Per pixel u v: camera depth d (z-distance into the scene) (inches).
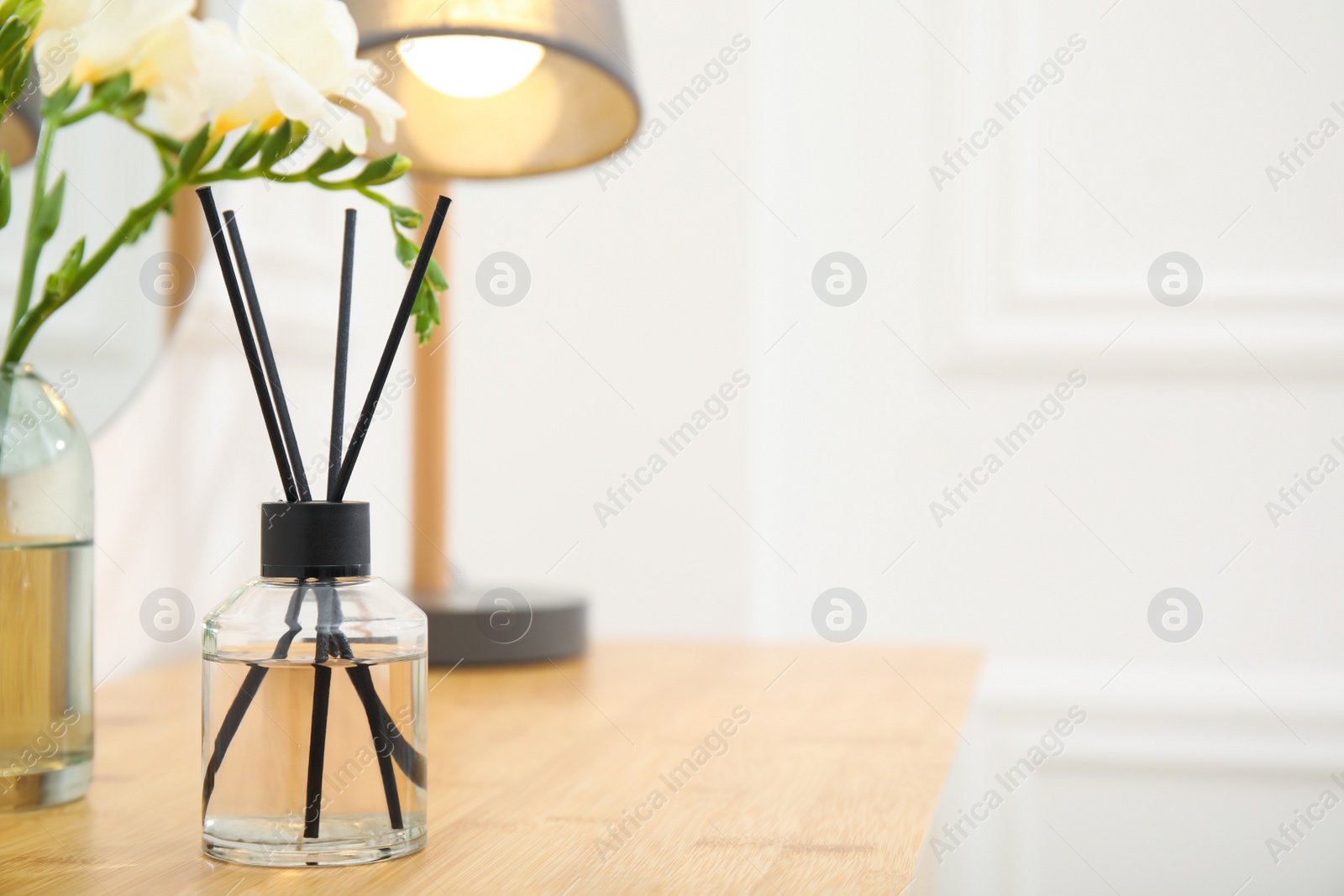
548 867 35.7
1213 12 80.9
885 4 84.7
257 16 37.4
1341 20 79.5
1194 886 80.5
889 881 35.2
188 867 35.6
